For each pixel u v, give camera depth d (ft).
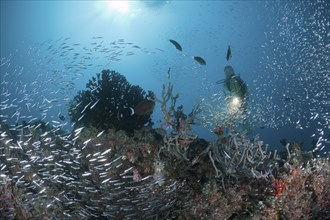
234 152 18.13
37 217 16.30
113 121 25.95
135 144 19.35
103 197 16.71
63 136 22.02
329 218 19.25
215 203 15.84
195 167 18.65
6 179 17.58
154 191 16.57
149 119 27.40
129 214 15.88
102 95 26.86
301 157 21.80
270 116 35.22
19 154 21.24
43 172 19.10
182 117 20.63
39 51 36.70
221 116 24.21
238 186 17.12
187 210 15.98
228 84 28.14
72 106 27.63
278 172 18.74
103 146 19.52
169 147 18.83
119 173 18.11
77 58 28.66
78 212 16.67
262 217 16.30
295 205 17.37
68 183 18.03
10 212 16.62
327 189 19.44
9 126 24.53
